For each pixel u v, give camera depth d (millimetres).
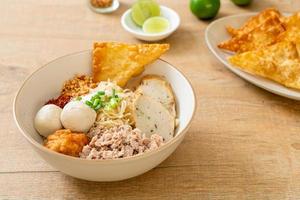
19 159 402
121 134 374
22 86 398
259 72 494
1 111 456
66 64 448
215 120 456
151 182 384
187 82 422
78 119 382
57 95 446
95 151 359
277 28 542
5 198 365
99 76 458
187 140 429
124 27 594
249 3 681
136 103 418
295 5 680
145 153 332
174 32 608
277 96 495
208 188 380
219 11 663
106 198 368
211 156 412
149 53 452
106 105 409
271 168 402
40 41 572
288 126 453
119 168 334
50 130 387
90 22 622
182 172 394
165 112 416
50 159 339
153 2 622
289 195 376
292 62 490
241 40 548
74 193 372
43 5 657
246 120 458
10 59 536
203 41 591
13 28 596
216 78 519
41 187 376
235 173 395
